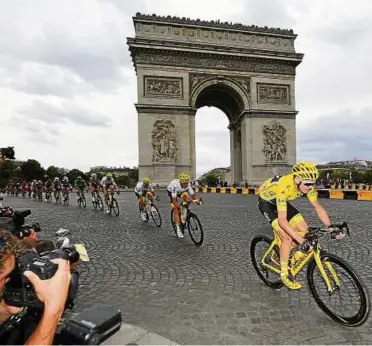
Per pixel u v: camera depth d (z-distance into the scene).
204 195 46.53
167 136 57.59
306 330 5.47
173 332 5.47
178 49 58.47
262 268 7.66
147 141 56.91
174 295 7.12
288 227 6.10
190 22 60.09
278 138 61.50
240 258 10.06
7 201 41.31
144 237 13.72
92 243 12.66
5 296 3.36
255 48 61.69
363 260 9.53
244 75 61.62
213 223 17.27
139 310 6.38
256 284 7.72
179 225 13.49
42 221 19.00
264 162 60.88
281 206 6.25
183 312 6.25
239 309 6.34
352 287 5.52
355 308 5.48
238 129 69.38
